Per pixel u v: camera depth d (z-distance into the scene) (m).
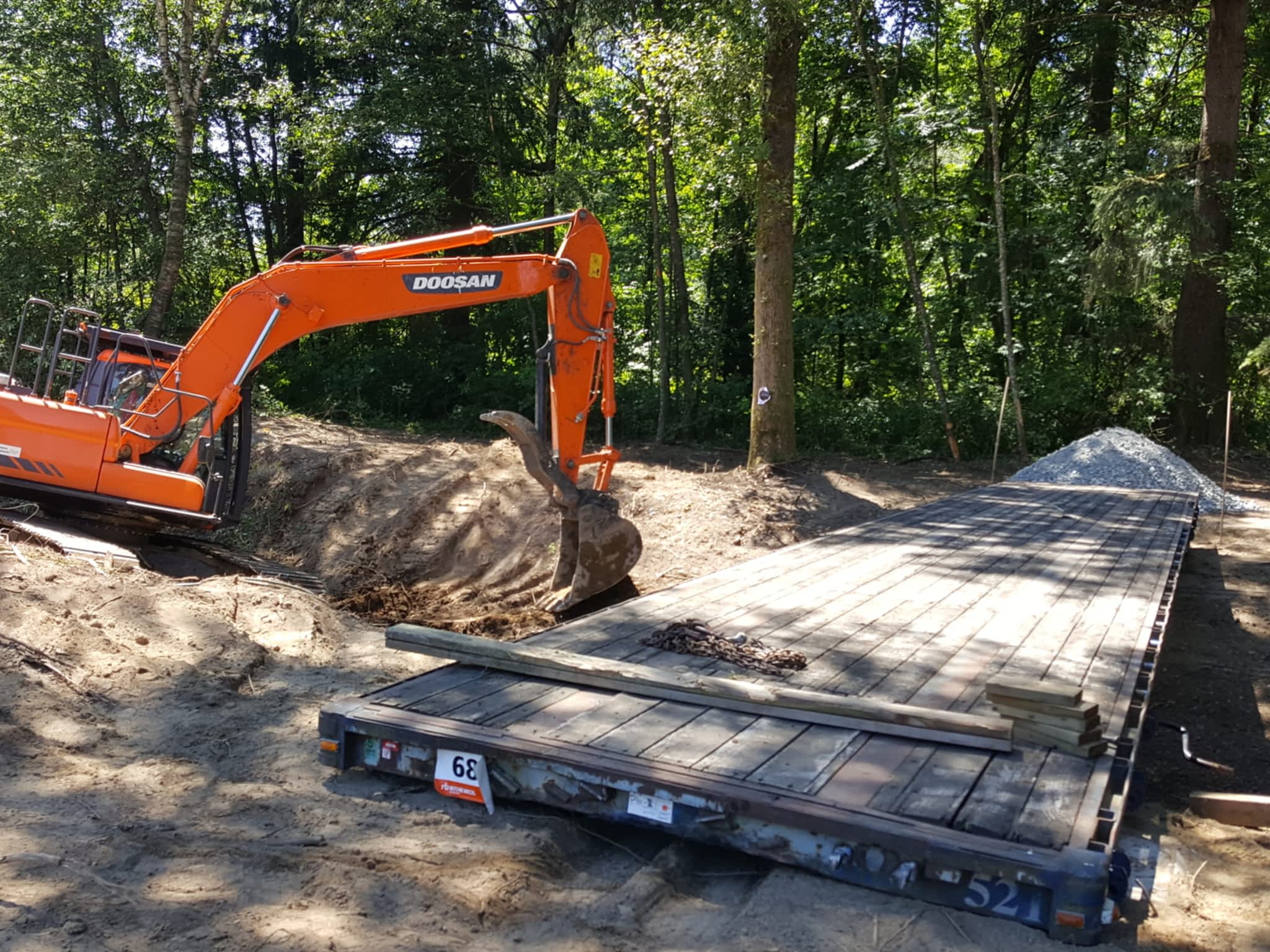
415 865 3.87
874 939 3.41
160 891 3.63
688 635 5.64
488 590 11.80
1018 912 3.48
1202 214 18.33
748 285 23.39
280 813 4.37
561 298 9.21
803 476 15.70
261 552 13.55
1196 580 11.01
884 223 21.88
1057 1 21.28
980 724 4.24
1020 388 20.03
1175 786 6.14
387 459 15.68
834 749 4.25
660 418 20.25
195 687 6.03
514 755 4.21
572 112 22.84
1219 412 19.02
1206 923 3.77
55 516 10.04
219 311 9.83
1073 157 19.83
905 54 22.83
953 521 11.13
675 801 3.90
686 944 3.43
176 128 19.83
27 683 5.53
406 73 22.84
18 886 3.57
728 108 14.94
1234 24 18.03
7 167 20.92
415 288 9.60
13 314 20.62
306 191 25.69
